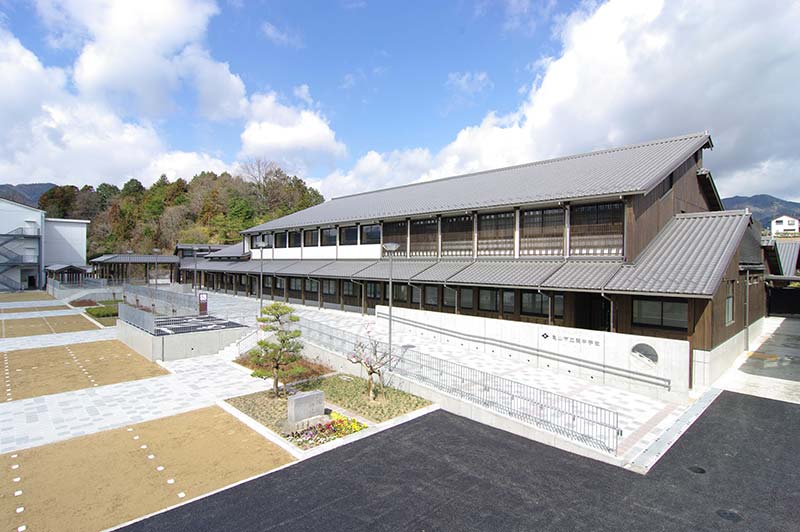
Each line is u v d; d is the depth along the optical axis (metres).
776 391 13.45
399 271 23.91
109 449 10.18
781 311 29.91
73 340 23.69
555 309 18.75
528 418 11.09
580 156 25.23
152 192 90.38
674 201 19.17
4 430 11.30
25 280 55.03
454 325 19.72
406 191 33.53
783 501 7.89
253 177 82.69
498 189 23.14
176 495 8.21
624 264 16.20
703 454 9.60
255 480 8.75
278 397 13.94
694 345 13.77
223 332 20.59
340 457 9.73
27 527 7.19
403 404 13.14
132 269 61.12
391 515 7.55
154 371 17.23
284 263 35.97
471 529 7.15
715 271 13.68
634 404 12.41
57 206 86.12
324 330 18.83
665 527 7.17
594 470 9.04
